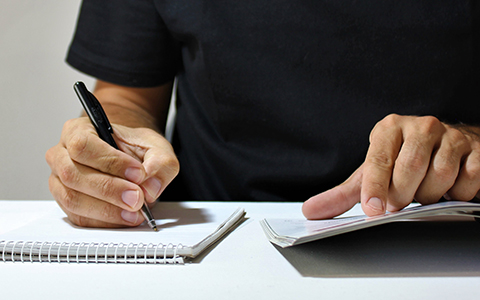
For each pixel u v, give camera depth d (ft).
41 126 4.19
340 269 0.86
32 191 4.24
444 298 0.69
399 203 1.18
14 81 4.09
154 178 1.42
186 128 2.84
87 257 0.96
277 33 2.30
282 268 0.88
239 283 0.79
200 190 2.69
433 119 1.33
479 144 1.32
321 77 2.28
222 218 1.55
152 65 2.74
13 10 4.02
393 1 2.17
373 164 1.20
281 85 2.33
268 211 1.71
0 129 4.11
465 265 0.87
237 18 2.34
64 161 1.40
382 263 0.90
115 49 2.67
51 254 0.97
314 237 0.83
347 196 1.32
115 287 0.77
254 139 2.47
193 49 2.52
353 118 2.27
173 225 1.40
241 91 2.38
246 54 2.35
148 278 0.83
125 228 1.35
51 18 4.11
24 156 4.19
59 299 0.71
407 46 2.20
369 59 2.23
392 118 1.37
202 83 2.47
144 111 2.76
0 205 1.94
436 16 2.16
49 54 4.14
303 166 2.32
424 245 1.05
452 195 1.25
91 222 1.37
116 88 2.81
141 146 1.64
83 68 2.70
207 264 0.92
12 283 0.80
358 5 2.19
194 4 2.39
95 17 2.67
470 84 2.29
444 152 1.21
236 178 2.49
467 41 2.20
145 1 2.60
